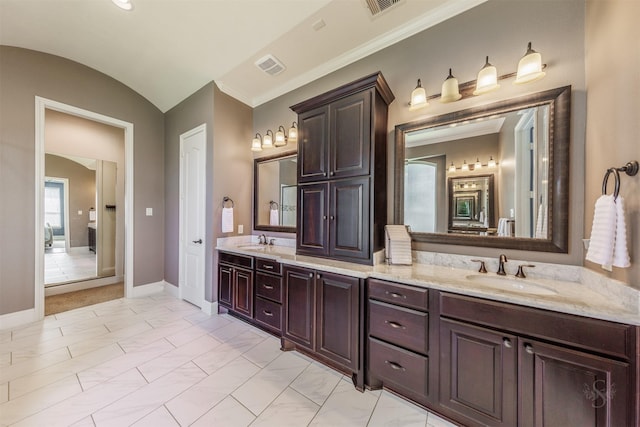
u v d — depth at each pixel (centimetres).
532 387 113
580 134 143
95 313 284
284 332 212
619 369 97
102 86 305
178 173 343
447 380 136
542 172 155
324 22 205
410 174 205
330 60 251
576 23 145
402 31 207
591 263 136
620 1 112
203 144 300
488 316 125
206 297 292
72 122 346
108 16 219
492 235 172
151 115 355
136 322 262
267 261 234
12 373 176
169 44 250
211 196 288
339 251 202
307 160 225
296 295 204
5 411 142
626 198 108
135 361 193
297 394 160
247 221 327
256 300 244
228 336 236
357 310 168
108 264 398
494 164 173
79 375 175
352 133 195
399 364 152
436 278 150
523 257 160
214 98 288
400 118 210
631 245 104
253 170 331
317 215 217
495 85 157
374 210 186
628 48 107
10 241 245
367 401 155
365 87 188
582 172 143
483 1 174
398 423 138
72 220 375
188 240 323
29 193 255
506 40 167
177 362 193
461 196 185
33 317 257
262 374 180
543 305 111
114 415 140
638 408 95
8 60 242
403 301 152
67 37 247
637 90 102
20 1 204
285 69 267
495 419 122
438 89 192
